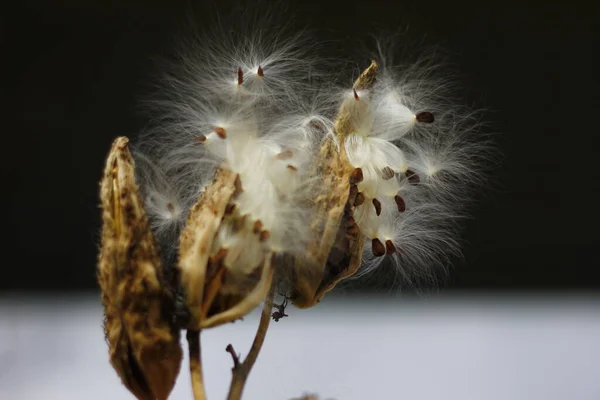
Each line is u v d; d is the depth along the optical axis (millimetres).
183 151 638
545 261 1252
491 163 885
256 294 600
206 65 645
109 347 599
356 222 623
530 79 1230
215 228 596
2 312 1073
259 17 768
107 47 1225
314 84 649
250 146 614
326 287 622
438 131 663
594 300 1216
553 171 1247
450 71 813
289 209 606
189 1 1033
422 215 658
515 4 1207
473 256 1242
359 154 619
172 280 599
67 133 1250
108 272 588
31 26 1229
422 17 1172
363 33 1104
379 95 644
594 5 1217
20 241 1245
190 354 605
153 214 636
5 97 1240
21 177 1246
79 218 1252
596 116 1240
